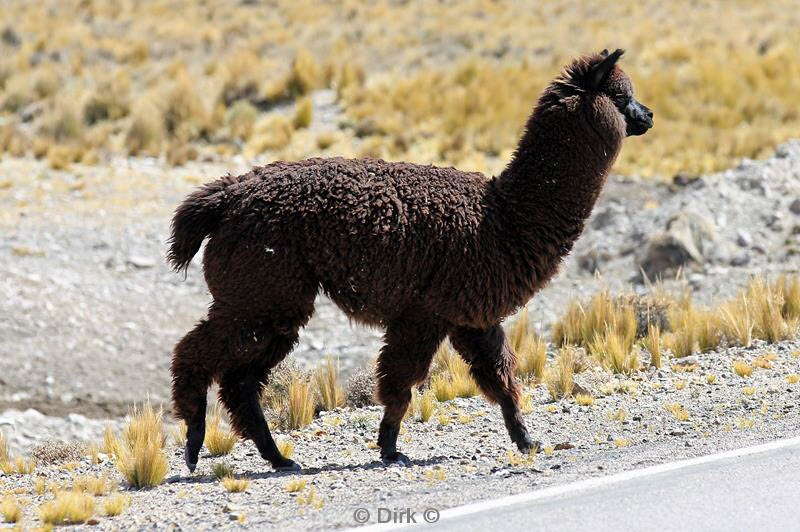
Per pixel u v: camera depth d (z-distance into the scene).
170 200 62.75
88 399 38.66
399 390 23.50
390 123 75.50
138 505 20.86
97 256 52.28
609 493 18.73
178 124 78.31
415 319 23.16
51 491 23.75
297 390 29.81
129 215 59.34
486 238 22.78
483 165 67.62
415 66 100.62
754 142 69.25
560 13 131.00
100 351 42.31
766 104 78.25
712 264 49.03
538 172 23.48
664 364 33.47
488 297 22.88
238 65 93.44
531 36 113.44
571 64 24.52
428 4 136.75
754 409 26.05
